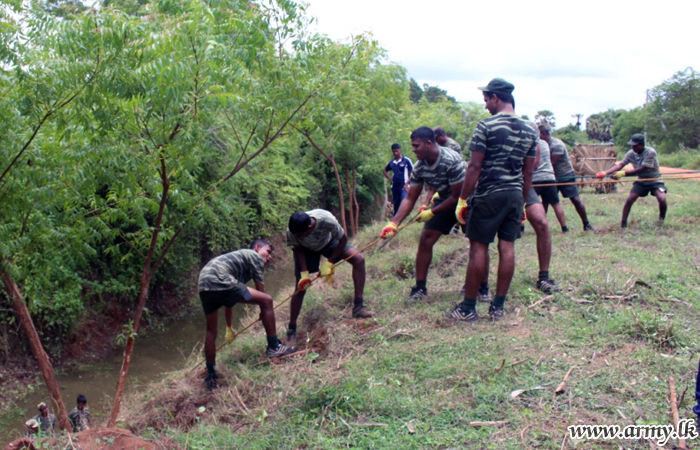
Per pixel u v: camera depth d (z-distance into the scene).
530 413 3.75
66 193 5.50
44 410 6.21
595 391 3.96
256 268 5.82
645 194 9.81
